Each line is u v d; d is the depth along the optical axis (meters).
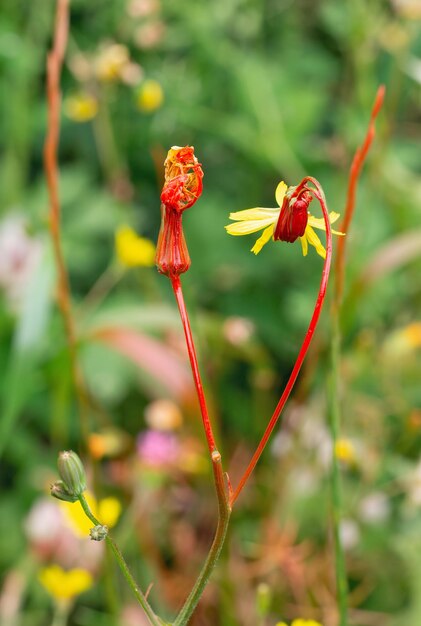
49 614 0.49
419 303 0.62
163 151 0.71
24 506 0.55
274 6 0.82
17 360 0.43
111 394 0.56
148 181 0.73
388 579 0.50
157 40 0.69
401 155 0.69
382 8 0.71
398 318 0.62
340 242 0.35
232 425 0.61
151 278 0.59
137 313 0.50
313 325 0.28
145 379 0.53
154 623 0.29
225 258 0.66
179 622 0.29
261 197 0.73
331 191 0.67
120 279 0.65
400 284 0.62
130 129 0.71
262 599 0.35
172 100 0.70
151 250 0.50
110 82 0.60
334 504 0.35
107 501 0.39
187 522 0.52
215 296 0.65
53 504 0.48
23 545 0.52
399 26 0.66
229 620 0.45
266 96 0.70
